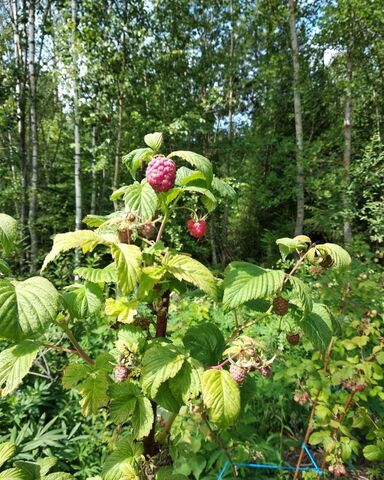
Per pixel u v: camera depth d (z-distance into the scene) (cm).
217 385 97
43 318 87
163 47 743
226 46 997
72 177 1023
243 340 105
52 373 281
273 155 900
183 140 810
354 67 852
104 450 227
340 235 795
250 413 243
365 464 250
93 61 567
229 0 912
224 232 1029
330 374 207
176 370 101
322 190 768
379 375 188
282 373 198
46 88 925
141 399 115
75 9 598
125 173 771
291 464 243
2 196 780
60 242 96
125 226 107
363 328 218
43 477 133
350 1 711
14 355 106
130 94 628
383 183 707
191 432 217
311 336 122
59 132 1058
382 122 931
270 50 978
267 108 984
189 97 812
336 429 196
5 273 112
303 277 400
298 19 898
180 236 607
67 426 249
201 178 125
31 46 679
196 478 203
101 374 117
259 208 1052
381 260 612
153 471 126
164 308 128
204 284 101
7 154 823
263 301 139
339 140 898
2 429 243
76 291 122
